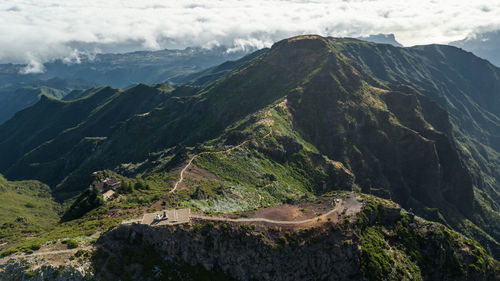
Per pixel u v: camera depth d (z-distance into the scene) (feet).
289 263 232.53
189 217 238.07
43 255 200.34
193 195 341.62
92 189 364.99
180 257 219.82
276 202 429.38
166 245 218.59
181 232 225.15
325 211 276.41
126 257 209.97
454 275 293.02
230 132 632.79
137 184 379.14
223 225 236.63
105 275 196.75
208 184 396.16
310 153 630.74
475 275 298.56
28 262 193.57
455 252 304.71
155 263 212.02
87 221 282.15
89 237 230.89
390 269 256.52
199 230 231.09
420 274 277.23
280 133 628.28
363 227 275.39
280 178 518.78
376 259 254.27
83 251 205.05
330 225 254.06
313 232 246.47
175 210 246.88
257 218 253.85
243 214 259.19
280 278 228.63
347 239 249.55
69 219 340.18
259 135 597.93
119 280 197.77
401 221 308.81
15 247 216.13
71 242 214.28
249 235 235.61
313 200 315.17
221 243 230.27
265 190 452.76
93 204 345.51
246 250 231.09
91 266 197.57
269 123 651.66
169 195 329.72
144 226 224.12
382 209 303.48
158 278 206.18
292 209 277.03
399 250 285.43
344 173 616.80
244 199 388.37
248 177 471.21
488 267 311.27
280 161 577.43
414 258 286.05
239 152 527.81
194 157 481.05
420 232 307.17
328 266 238.07
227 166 479.82
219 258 227.40
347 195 312.50
